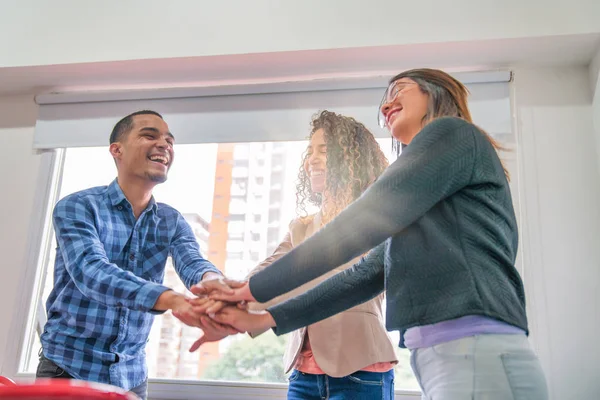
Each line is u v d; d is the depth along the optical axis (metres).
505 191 0.99
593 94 1.97
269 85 2.15
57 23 2.22
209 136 2.15
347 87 2.09
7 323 2.10
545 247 1.87
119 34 2.17
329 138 1.62
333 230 0.99
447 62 2.05
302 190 1.77
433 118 1.12
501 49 1.97
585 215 1.88
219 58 2.09
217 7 2.14
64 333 1.54
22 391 0.57
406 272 0.93
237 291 1.28
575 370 1.75
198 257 1.71
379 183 0.97
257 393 1.90
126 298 1.40
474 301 0.86
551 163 1.95
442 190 0.93
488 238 0.92
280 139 2.10
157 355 2.01
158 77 2.23
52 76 2.25
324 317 1.16
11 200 2.25
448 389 0.86
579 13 1.90
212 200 2.17
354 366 1.32
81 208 1.61
